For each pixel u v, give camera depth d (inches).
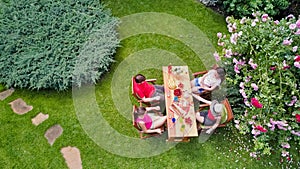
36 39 305.1
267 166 280.7
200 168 277.6
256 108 260.5
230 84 289.3
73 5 325.1
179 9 341.7
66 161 275.0
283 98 258.1
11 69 295.7
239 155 283.1
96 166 274.8
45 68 294.2
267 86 255.1
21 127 285.0
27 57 296.8
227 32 332.8
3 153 275.0
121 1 342.3
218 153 283.0
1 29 307.1
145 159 279.0
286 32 262.4
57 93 298.2
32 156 275.4
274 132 272.5
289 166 281.7
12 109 291.1
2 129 283.3
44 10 320.2
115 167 275.1
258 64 261.7
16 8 318.0
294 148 287.6
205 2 343.0
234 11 326.6
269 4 311.4
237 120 273.0
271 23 271.7
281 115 261.4
